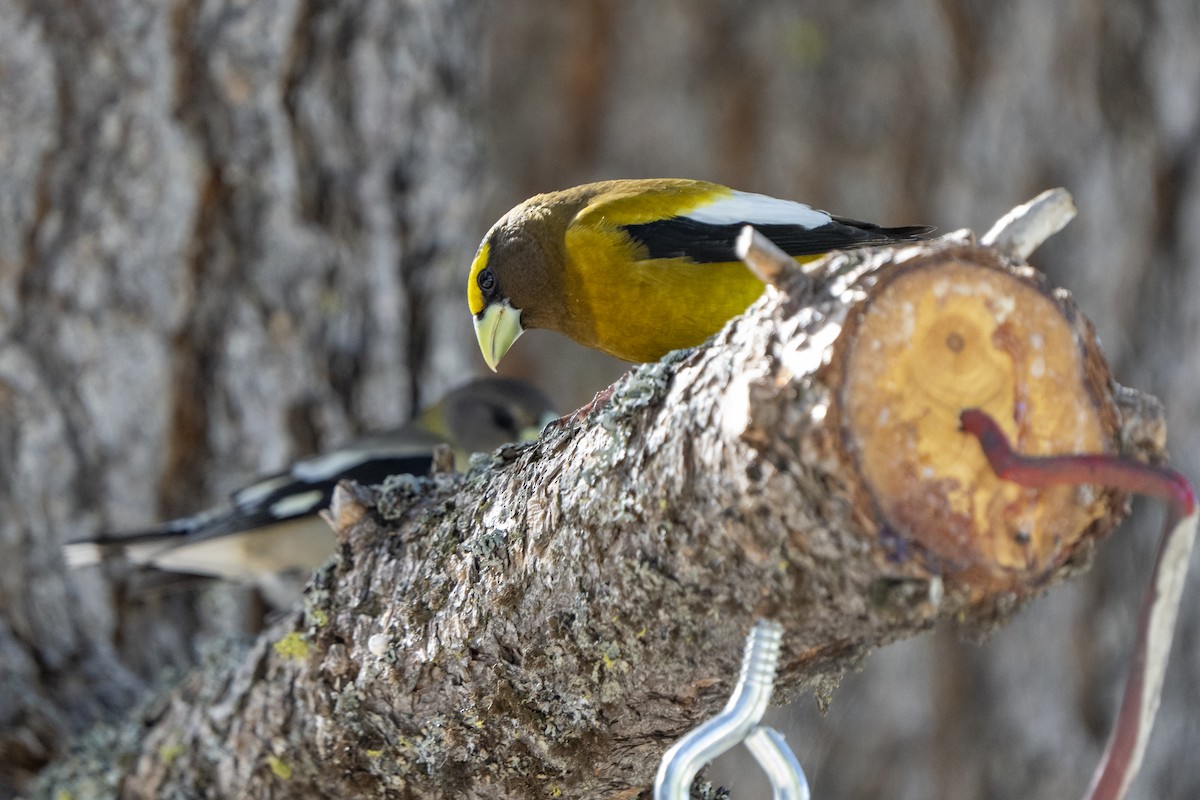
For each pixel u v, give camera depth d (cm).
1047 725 1446
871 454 396
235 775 722
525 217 832
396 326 1106
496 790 598
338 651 621
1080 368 412
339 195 1085
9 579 988
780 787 402
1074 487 413
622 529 470
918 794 1409
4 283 1000
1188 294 1512
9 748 916
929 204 1479
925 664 1424
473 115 1165
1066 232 1498
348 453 1055
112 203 1020
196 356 1045
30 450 1000
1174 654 1522
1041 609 1455
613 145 1526
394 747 620
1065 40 1490
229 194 1051
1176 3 1515
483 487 581
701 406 433
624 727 538
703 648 472
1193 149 1518
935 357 399
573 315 823
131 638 1022
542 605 520
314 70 1074
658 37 1516
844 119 1477
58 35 1009
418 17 1111
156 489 1029
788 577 422
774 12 1488
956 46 1477
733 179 1498
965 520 402
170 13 1029
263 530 1044
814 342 400
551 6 1538
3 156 998
